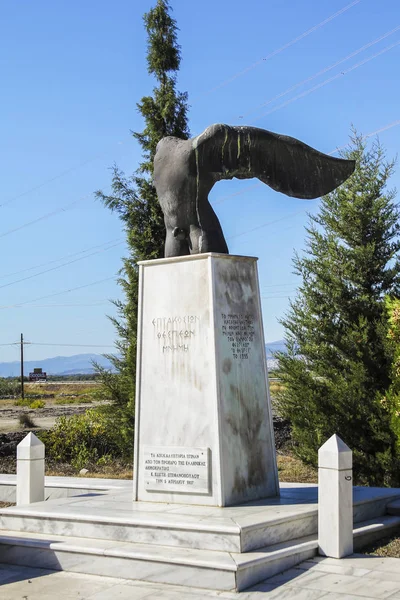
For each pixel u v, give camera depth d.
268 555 7.77
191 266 9.80
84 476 16.56
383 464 14.38
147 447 9.85
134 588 7.62
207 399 9.43
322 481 8.62
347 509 8.64
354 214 15.83
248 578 7.48
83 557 8.31
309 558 8.45
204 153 10.05
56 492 12.57
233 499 9.34
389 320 14.10
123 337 19.25
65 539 8.80
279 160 10.35
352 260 15.80
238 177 10.56
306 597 7.13
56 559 8.51
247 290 10.07
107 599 7.29
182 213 10.27
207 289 9.60
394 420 13.98
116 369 19.64
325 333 15.74
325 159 10.51
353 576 7.76
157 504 9.55
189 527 8.14
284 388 16.53
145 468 9.85
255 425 9.83
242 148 10.09
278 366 16.20
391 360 14.90
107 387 19.27
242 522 8.18
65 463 19.23
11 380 104.06
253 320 10.09
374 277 15.84
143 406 9.99
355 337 15.31
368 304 15.59
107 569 8.14
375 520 9.89
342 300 15.76
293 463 17.55
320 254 16.14
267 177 10.47
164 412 9.78
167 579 7.73
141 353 10.12
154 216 18.94
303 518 8.80
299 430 15.83
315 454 15.47
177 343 9.78
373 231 15.88
